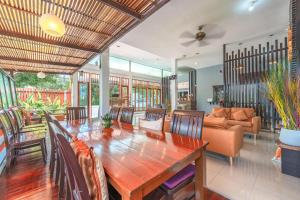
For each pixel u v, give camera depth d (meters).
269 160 2.95
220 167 2.67
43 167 2.38
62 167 1.47
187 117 2.02
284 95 2.40
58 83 8.35
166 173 1.05
